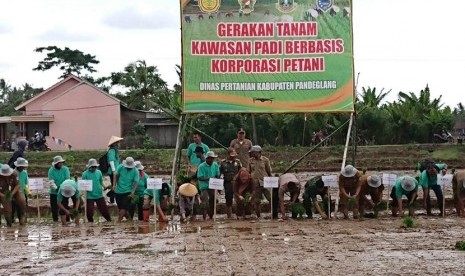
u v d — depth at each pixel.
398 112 69.75
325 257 16.89
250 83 27.09
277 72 27.12
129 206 25.22
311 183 24.75
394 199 25.14
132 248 18.80
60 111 76.12
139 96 86.38
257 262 16.36
